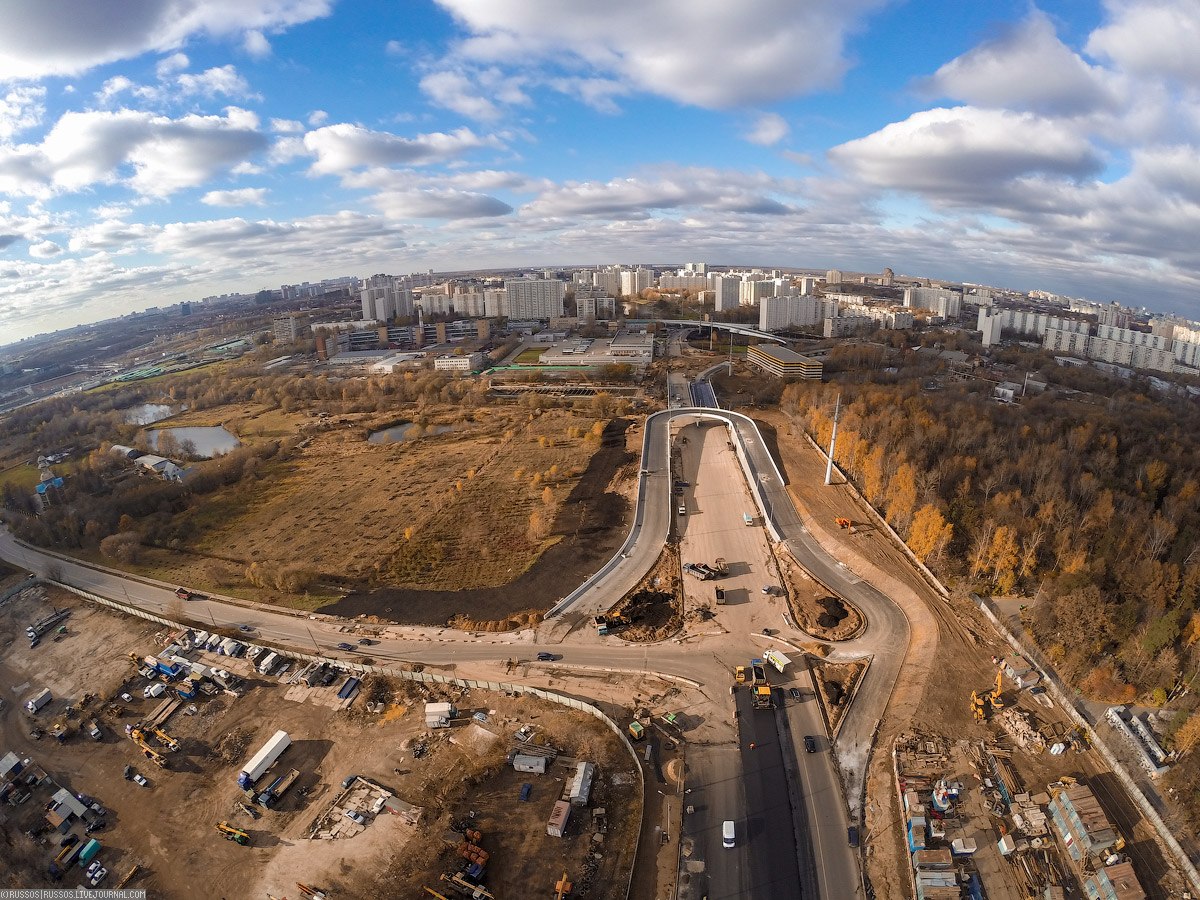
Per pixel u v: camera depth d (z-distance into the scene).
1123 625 121.19
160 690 136.38
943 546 158.12
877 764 106.31
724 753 109.75
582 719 119.38
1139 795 95.25
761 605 152.88
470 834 96.81
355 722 123.81
